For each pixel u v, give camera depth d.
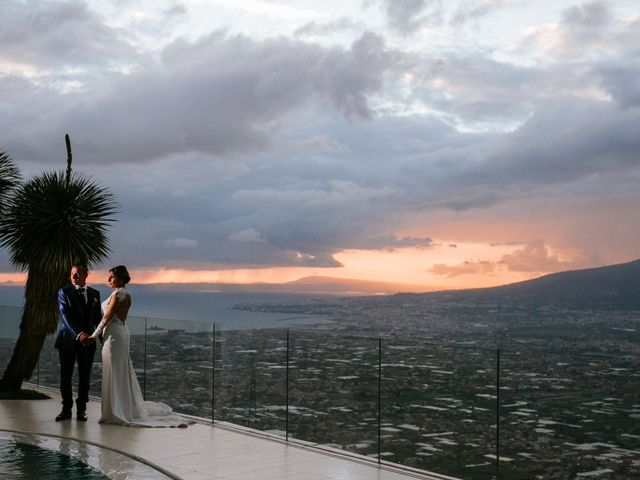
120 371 8.94
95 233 12.16
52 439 8.00
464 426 6.37
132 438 8.05
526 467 5.94
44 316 11.55
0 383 11.45
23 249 11.70
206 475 6.48
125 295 9.02
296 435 7.86
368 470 6.71
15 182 12.62
